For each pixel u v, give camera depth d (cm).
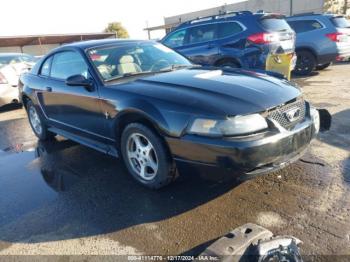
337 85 779
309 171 350
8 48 3591
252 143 258
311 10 2538
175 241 257
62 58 434
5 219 309
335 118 518
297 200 297
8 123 689
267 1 2756
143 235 268
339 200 292
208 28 786
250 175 267
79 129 414
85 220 295
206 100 281
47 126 503
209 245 246
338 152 392
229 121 261
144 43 445
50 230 286
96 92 357
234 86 308
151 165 321
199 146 270
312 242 242
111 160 425
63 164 429
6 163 452
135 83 344
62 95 418
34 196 347
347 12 2416
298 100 312
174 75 358
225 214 286
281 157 276
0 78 769
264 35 710
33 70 515
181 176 306
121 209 307
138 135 322
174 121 282
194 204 304
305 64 958
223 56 757
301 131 293
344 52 916
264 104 278
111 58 394
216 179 278
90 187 355
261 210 287
